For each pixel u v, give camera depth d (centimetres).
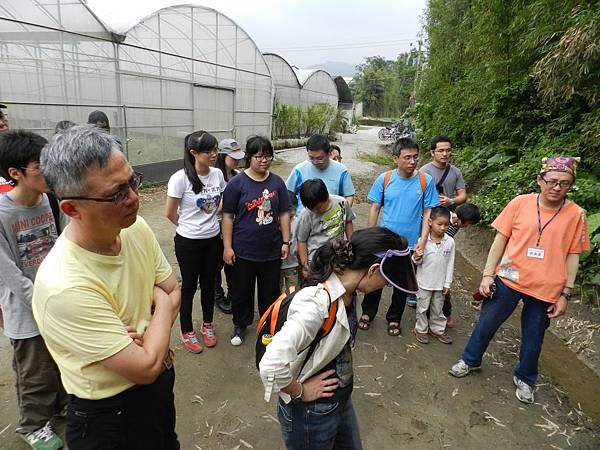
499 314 268
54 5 710
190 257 293
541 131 659
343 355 153
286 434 158
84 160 102
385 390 279
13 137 181
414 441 236
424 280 320
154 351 124
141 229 139
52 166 103
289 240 322
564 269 244
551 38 506
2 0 653
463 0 1088
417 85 1736
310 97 2083
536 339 259
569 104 624
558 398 276
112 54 815
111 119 823
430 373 298
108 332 114
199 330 345
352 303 152
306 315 134
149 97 908
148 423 138
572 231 242
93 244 119
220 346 321
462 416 257
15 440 224
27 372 205
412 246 338
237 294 312
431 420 253
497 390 282
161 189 885
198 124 1074
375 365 306
